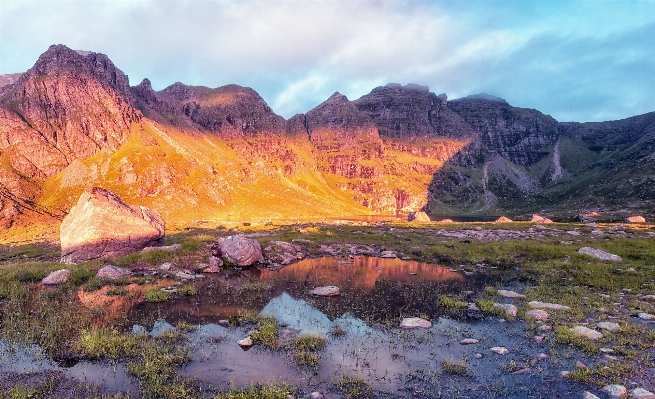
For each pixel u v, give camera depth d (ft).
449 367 38.81
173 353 41.68
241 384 35.22
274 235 174.50
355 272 93.30
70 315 53.42
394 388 34.91
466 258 109.81
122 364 39.01
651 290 69.62
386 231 193.26
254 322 53.52
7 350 41.39
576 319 53.83
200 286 75.46
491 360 41.09
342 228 210.38
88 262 89.51
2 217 325.21
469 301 66.33
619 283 75.20
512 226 224.33
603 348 43.04
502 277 86.63
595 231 177.17
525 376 37.29
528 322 53.78
